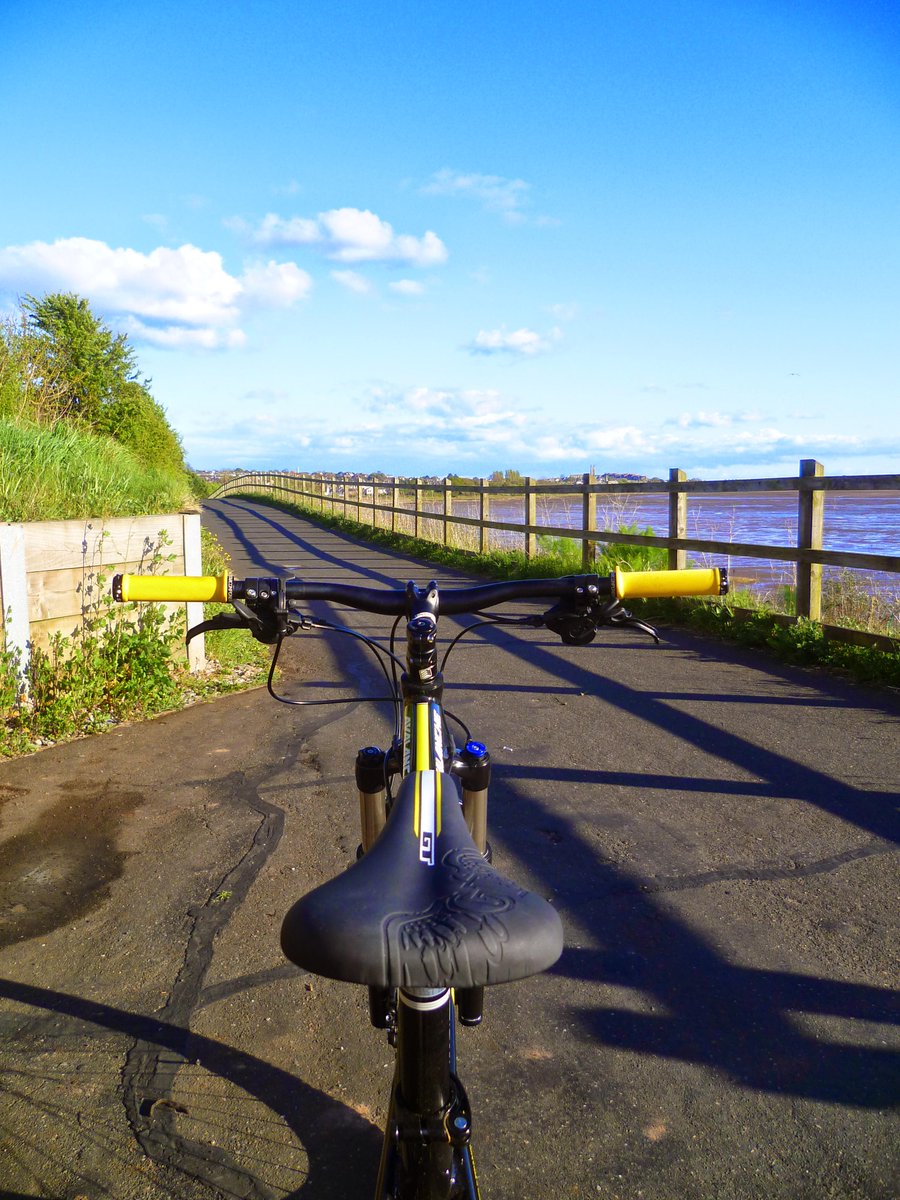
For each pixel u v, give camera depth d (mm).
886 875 3682
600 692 6680
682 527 9844
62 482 7129
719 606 8859
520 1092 2488
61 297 19953
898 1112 2385
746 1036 2713
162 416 24516
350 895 1266
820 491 7797
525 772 4977
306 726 5848
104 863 3906
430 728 1803
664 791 4656
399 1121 1498
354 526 24672
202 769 5059
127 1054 2664
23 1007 2891
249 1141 2326
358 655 8117
